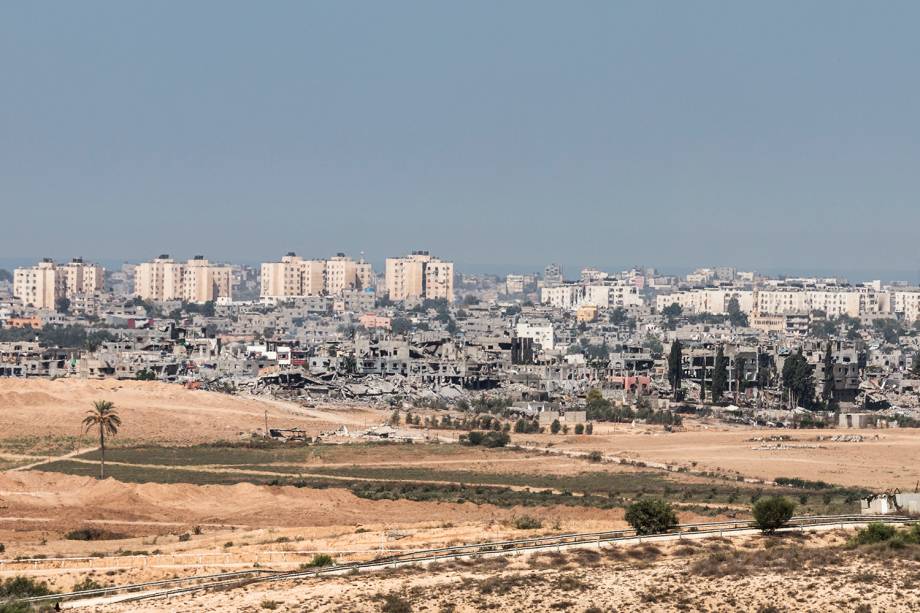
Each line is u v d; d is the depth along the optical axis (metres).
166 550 182.38
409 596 137.38
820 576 139.12
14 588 154.12
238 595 141.00
